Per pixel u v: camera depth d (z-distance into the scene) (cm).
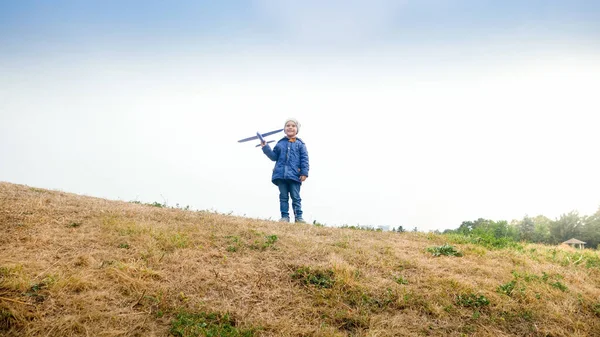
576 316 435
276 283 455
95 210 645
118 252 477
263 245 554
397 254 586
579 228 4981
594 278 569
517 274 533
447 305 434
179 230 588
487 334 391
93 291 383
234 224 667
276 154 880
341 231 737
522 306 443
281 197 866
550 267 600
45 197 683
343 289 454
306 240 605
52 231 521
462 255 625
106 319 349
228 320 373
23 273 392
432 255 612
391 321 397
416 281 489
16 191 702
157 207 778
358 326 392
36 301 355
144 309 373
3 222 527
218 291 424
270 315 394
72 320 336
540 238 5097
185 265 464
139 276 422
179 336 342
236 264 485
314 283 465
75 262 437
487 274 536
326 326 383
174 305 383
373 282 473
